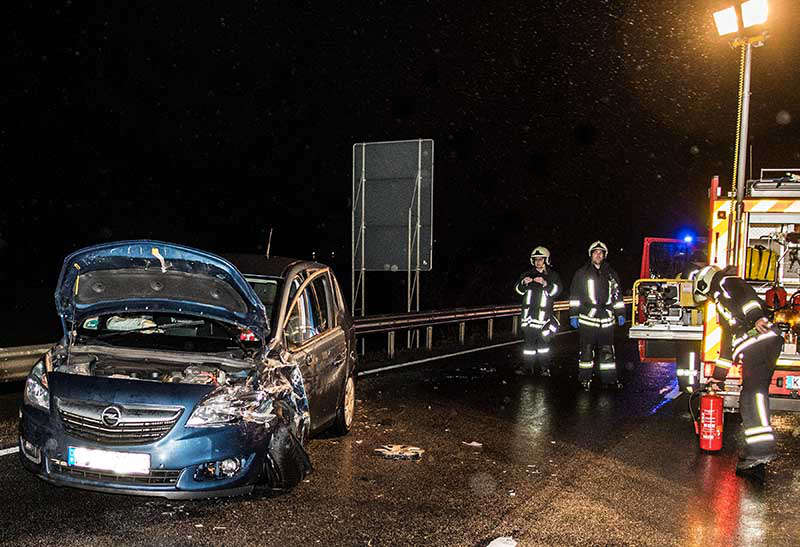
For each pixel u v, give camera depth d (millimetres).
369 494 6363
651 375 13766
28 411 5914
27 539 5102
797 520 6062
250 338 7070
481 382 12281
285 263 7773
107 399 5723
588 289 12008
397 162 15734
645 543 5469
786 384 8578
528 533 5590
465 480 6871
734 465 7699
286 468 6156
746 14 8234
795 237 9391
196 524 5520
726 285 7711
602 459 7766
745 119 8586
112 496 6012
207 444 5680
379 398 10617
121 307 6613
